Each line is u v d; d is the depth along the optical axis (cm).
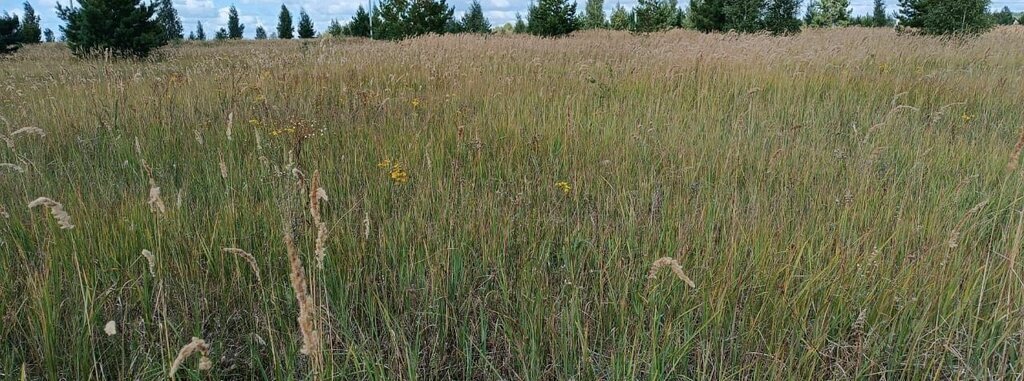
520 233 342
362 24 3756
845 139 573
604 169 452
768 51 1105
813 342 239
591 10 3803
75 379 240
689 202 392
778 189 416
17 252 319
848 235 335
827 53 1073
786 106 686
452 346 268
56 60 1766
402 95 747
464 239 331
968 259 289
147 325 257
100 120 562
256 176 434
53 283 268
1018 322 242
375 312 279
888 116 585
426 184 413
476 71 930
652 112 658
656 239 333
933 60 1136
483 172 467
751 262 294
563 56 1243
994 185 438
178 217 328
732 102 745
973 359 241
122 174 456
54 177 439
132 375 243
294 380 237
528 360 250
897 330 255
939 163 471
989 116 662
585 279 305
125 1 1791
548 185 417
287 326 264
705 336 256
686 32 2389
